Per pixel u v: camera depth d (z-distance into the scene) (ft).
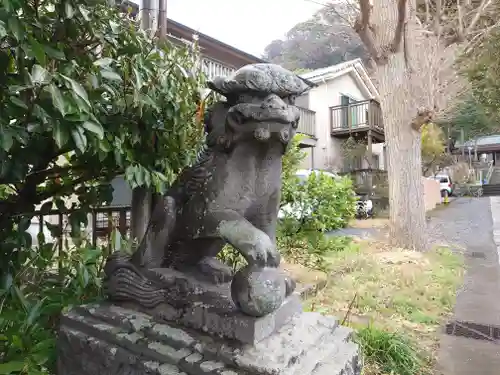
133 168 7.61
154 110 8.11
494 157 101.81
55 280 8.62
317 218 16.81
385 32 20.40
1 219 8.38
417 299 12.15
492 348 8.96
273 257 4.65
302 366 4.50
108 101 7.60
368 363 7.60
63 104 5.14
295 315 5.63
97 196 9.28
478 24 24.82
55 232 9.18
